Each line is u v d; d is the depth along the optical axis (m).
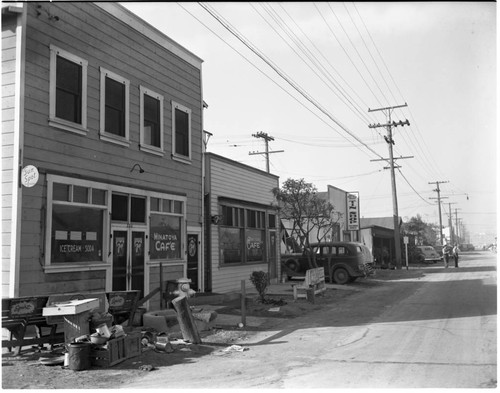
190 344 9.23
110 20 12.43
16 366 7.52
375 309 14.09
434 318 11.97
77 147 11.02
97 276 11.37
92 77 11.66
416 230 59.38
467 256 61.00
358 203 36.38
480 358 7.78
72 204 10.77
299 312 13.62
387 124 35.69
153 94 14.10
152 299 13.49
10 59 9.70
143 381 6.79
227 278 18.11
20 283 9.29
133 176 12.99
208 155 17.47
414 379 6.64
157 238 14.02
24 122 9.59
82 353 7.37
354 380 6.68
